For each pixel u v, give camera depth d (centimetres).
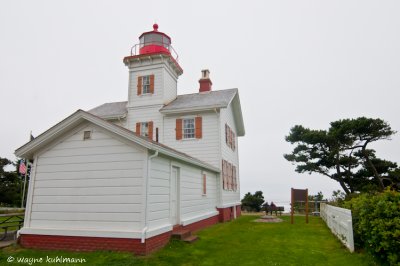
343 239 900
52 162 893
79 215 829
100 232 786
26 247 845
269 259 738
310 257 762
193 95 2066
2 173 2858
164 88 1870
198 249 838
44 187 884
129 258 703
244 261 720
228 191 1830
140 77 1919
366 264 654
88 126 877
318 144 2273
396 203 629
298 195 1566
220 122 1689
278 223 1538
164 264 677
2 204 2792
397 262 568
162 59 1891
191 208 1210
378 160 2227
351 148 2214
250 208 2997
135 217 778
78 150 873
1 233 1096
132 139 798
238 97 2047
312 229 1288
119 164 823
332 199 2092
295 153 2370
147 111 1853
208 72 2172
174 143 1744
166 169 933
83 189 841
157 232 812
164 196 903
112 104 2253
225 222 1603
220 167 1639
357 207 827
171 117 1791
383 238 598
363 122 2062
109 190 817
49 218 856
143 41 2133
